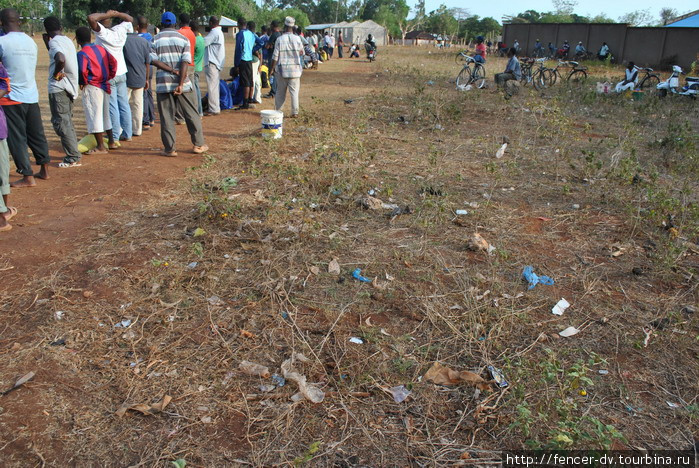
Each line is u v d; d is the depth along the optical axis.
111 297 3.77
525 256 4.58
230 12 63.41
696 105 14.23
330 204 5.57
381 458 2.57
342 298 3.85
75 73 6.46
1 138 4.64
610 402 2.96
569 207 5.75
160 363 3.14
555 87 17.12
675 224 5.30
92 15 7.05
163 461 2.50
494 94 14.23
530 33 36.31
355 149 7.50
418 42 75.06
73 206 5.43
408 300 3.84
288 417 2.78
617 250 4.74
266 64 13.50
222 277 4.08
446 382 3.06
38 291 3.81
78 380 2.99
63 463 2.48
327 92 14.43
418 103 11.48
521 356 3.28
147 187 6.07
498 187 6.36
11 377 3.00
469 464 2.54
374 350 3.31
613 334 3.55
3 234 4.73
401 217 5.29
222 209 5.17
